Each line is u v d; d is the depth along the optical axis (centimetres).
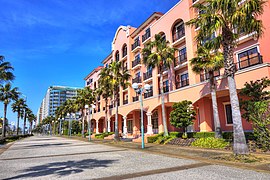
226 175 636
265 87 1154
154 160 968
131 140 2427
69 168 811
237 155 903
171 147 1515
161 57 1977
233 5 919
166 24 2542
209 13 1030
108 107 3903
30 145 2162
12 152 1483
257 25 972
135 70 3222
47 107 12350
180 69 2366
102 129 4584
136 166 822
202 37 1111
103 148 1633
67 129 6469
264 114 1081
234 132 939
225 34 1009
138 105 2652
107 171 738
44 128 11069
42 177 671
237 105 950
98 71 4894
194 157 1020
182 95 1975
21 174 725
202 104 1883
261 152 1055
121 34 3669
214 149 1290
